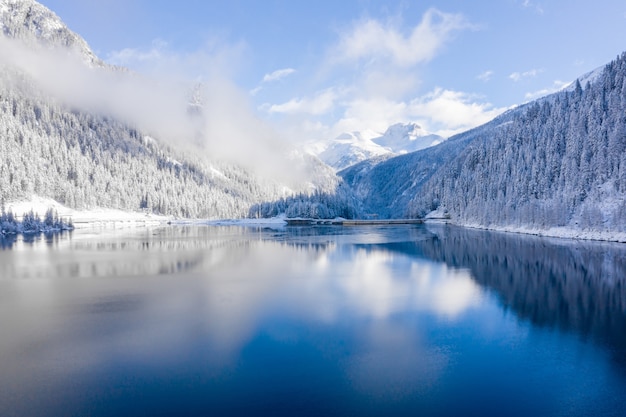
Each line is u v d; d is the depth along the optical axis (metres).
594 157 123.88
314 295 42.31
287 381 22.56
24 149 179.62
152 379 22.78
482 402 20.44
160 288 45.62
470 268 59.03
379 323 32.75
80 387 21.86
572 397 20.92
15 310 36.41
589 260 64.56
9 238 109.69
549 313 35.56
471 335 29.95
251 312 35.88
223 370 23.95
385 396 21.00
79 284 47.75
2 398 20.75
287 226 198.38
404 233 135.88
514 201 144.00
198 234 130.38
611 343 28.28
